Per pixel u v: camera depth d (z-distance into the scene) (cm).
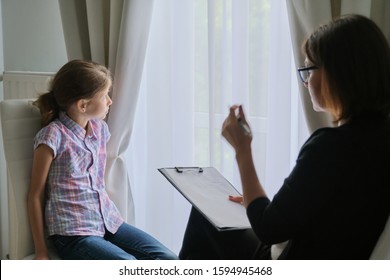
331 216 81
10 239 147
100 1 159
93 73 127
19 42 192
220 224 96
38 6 191
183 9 162
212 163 159
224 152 158
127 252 130
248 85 153
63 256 122
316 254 83
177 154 172
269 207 82
